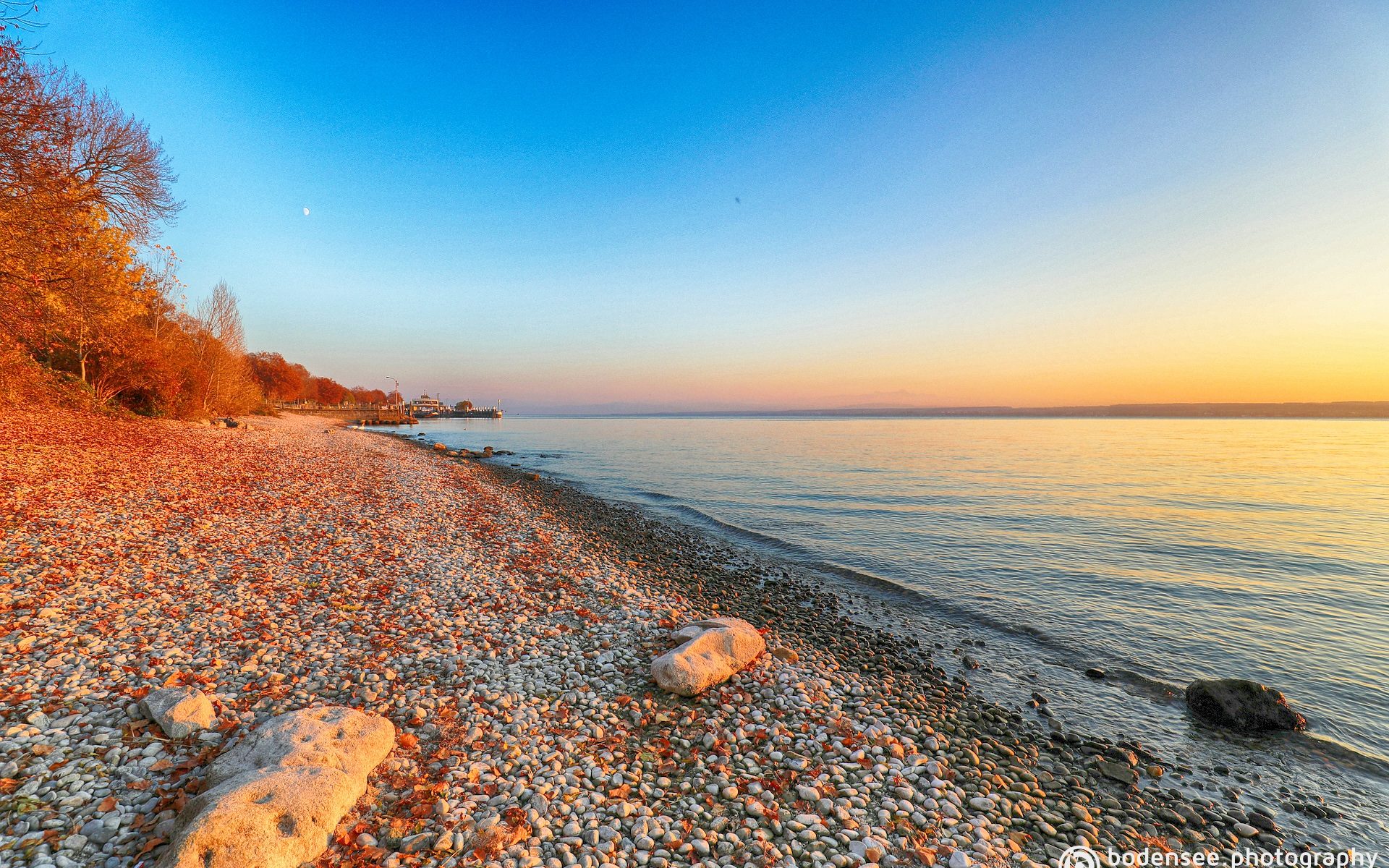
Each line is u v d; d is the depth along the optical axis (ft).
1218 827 21.40
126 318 79.30
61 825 15.03
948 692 31.99
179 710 19.77
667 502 101.76
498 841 16.34
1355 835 21.52
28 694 20.35
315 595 34.99
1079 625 43.39
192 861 12.97
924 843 18.47
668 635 34.01
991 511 89.76
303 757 17.43
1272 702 29.27
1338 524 79.05
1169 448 225.15
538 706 24.82
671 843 17.38
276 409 310.04
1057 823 20.59
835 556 63.98
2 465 52.16
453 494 85.92
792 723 25.50
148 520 45.09
